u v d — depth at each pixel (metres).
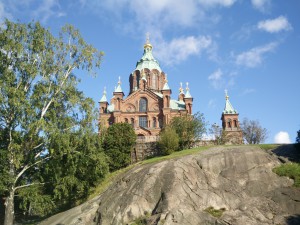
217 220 25.30
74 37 31.11
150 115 76.62
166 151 45.78
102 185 37.72
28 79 28.56
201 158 33.69
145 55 93.69
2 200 36.44
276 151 35.41
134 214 28.28
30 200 26.11
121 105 79.19
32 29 30.17
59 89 29.14
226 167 32.72
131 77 91.88
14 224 35.19
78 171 31.03
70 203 37.25
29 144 27.22
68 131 27.84
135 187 30.84
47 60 29.41
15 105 25.62
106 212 29.62
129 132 47.97
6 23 29.05
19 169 28.28
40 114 28.41
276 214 26.64
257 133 64.81
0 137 27.16
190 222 25.27
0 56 27.75
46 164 27.41
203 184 30.41
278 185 30.20
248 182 30.83
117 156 44.88
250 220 25.48
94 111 29.41
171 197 28.05
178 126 50.88
